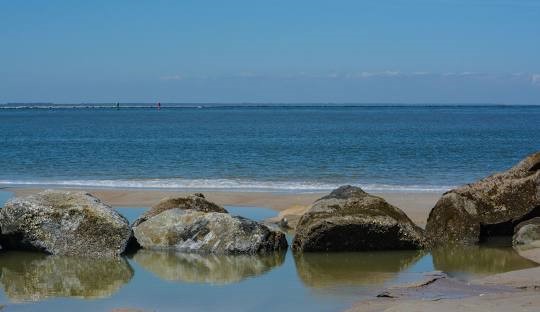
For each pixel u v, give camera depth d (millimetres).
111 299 12070
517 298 10664
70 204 16516
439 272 13555
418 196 25266
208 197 25391
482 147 52812
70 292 12664
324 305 11297
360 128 91938
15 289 12969
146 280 13562
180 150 50688
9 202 16688
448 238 17188
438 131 82188
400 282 13000
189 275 13977
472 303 10375
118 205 23656
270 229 16453
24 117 153375
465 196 18094
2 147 54094
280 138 67250
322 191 27641
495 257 15594
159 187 29266
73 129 88250
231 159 42688
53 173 35438
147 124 107375
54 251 16141
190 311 11141
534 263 14797
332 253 16141
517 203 17938
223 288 12766
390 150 49438
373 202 16625
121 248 15977
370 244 16281
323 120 129875
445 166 37750
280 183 30500
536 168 18562
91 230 16156
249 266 14820
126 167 38250
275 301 11688
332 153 46781
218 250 16078
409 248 16516
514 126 97938
